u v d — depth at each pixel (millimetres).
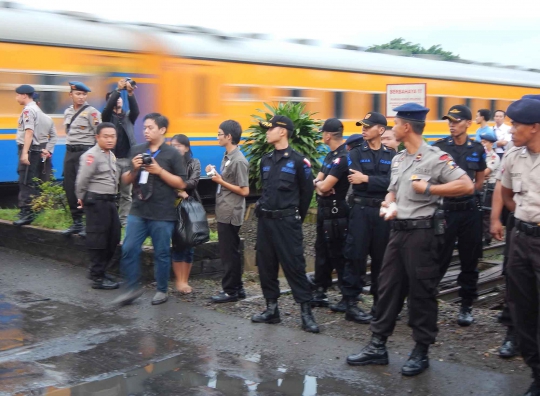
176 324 5887
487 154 9617
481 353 5176
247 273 8352
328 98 15109
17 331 5648
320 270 6543
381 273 4906
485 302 8086
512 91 20547
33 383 4559
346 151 6262
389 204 4820
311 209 11844
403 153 4879
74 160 7785
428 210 4676
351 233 5914
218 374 4766
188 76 12695
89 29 11789
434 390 4484
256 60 13711
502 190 4770
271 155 5832
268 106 12414
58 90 11352
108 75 11859
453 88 18297
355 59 15812
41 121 8742
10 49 10781
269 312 5918
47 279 7320
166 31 12977
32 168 8719
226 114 13297
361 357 4910
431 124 17641
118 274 7453
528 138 4191
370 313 6113
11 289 6930
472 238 5949
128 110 8703
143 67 12227
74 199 7852
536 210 4191
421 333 4727
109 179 6844
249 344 5395
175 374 4762
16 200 12031
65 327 5773
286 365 4941
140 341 5445
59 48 11297
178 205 6660
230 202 6402
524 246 4273
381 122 5816
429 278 4652
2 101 10766
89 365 4910
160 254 6383
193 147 12828
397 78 16734
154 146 6344
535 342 4348
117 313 6176
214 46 13195
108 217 6855
